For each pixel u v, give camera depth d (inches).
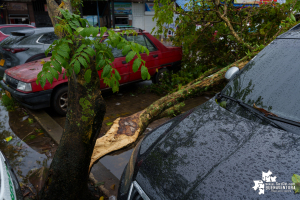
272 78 80.0
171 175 57.1
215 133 66.2
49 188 87.6
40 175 116.3
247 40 231.0
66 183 85.0
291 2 198.2
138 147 80.2
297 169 49.8
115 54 213.5
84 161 84.4
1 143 151.6
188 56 266.7
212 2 218.5
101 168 123.0
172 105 130.7
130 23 752.3
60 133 160.7
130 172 70.7
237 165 53.7
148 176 60.9
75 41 73.3
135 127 116.6
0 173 68.1
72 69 69.9
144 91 256.7
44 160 133.1
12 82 184.7
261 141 59.4
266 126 65.2
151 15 767.7
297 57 80.9
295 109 68.5
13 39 250.4
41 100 178.4
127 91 261.3
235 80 88.3
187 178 54.7
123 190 69.8
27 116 194.1
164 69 264.1
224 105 79.4
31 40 245.9
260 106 73.7
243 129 65.5
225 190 49.1
